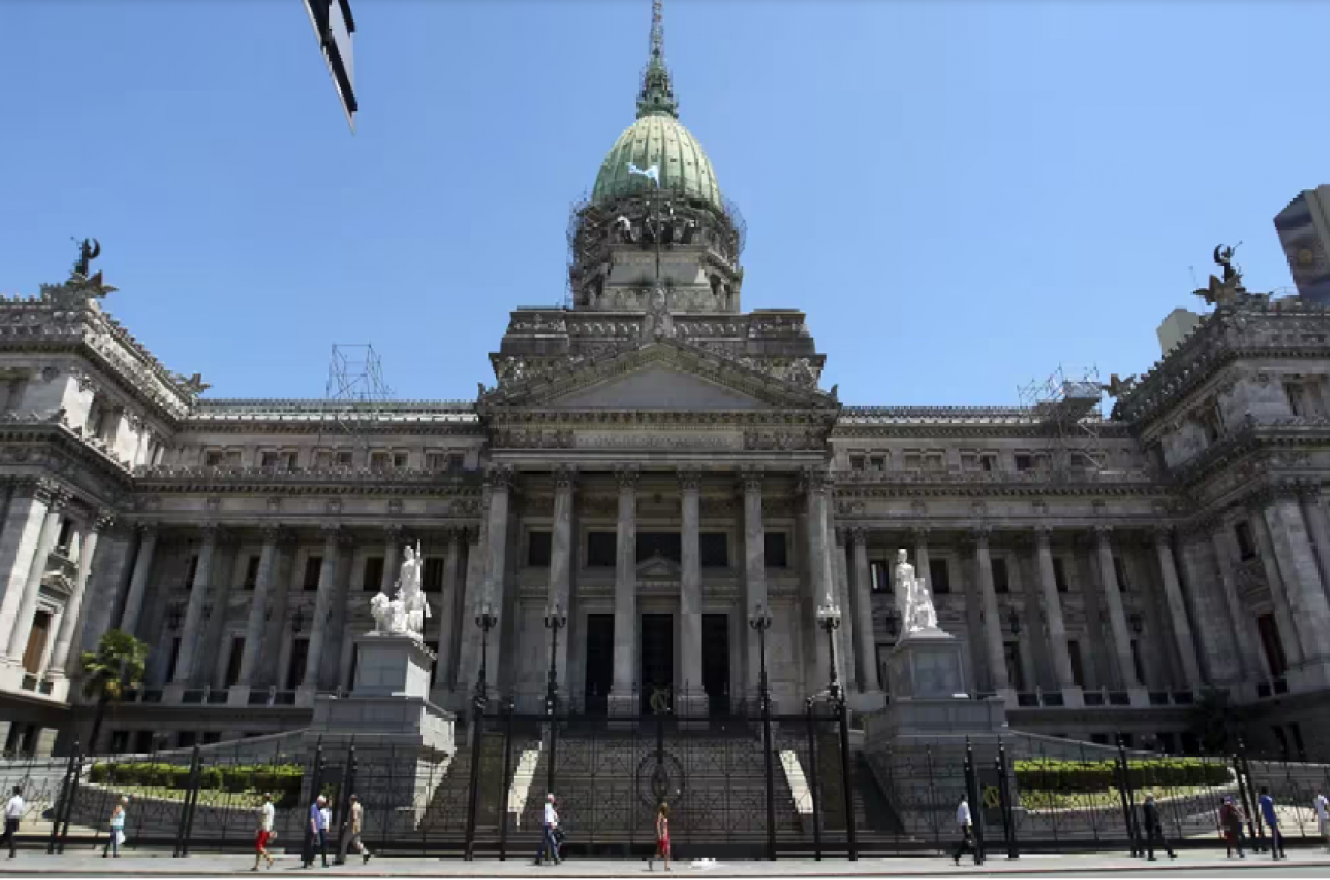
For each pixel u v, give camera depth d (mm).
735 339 74750
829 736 48531
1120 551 74625
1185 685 68125
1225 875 25953
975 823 30094
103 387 67438
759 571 62000
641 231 90562
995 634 69250
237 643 70875
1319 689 56688
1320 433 62312
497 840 34469
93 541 66688
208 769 40750
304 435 78562
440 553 73188
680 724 54656
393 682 41312
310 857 28641
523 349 73500
